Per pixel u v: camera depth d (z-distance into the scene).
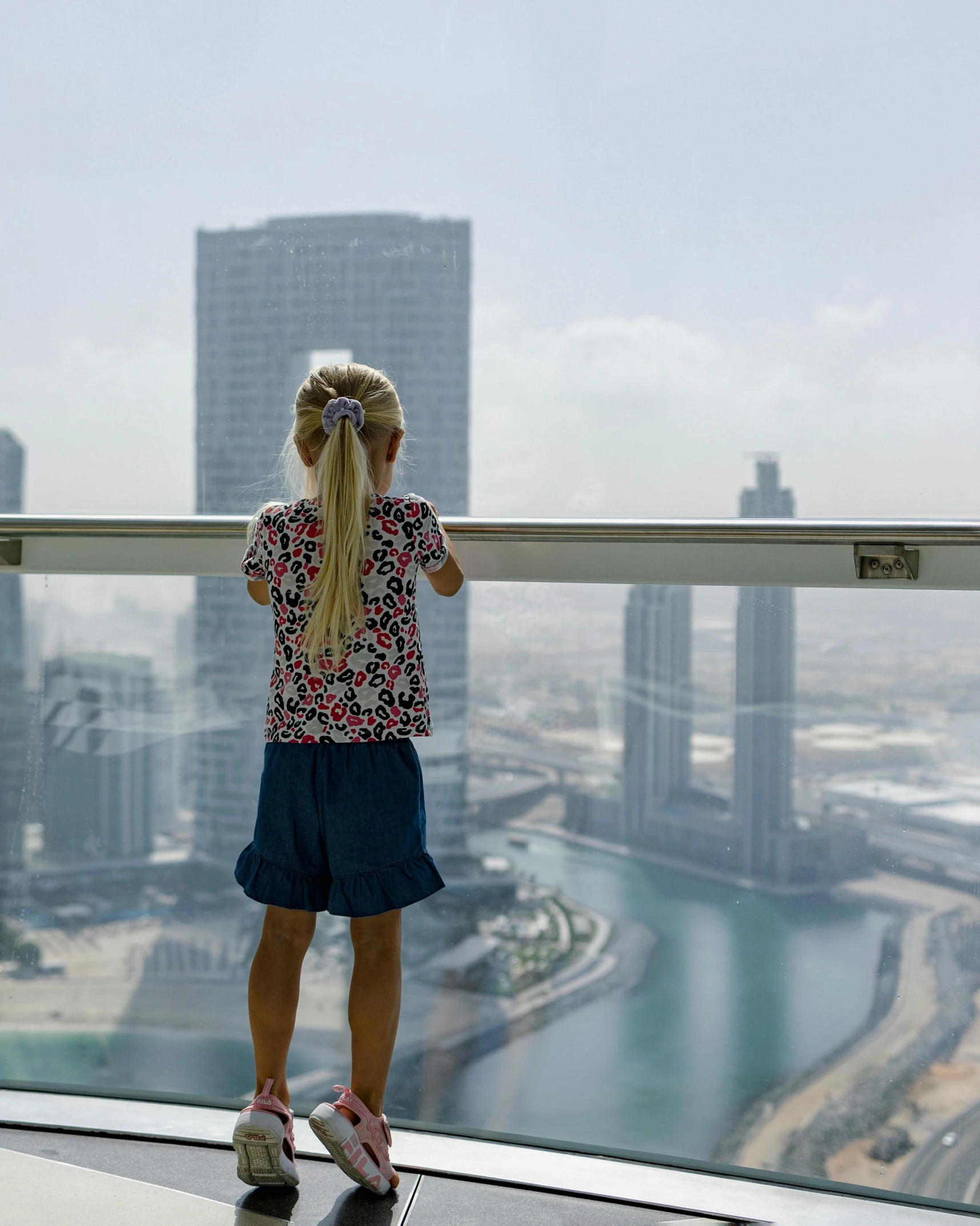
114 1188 1.81
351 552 1.70
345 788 1.70
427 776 2.12
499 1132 2.02
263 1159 1.71
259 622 2.13
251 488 2.12
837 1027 1.99
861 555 1.90
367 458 1.76
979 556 1.87
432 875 1.75
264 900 1.74
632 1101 2.03
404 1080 2.12
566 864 2.07
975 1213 1.81
